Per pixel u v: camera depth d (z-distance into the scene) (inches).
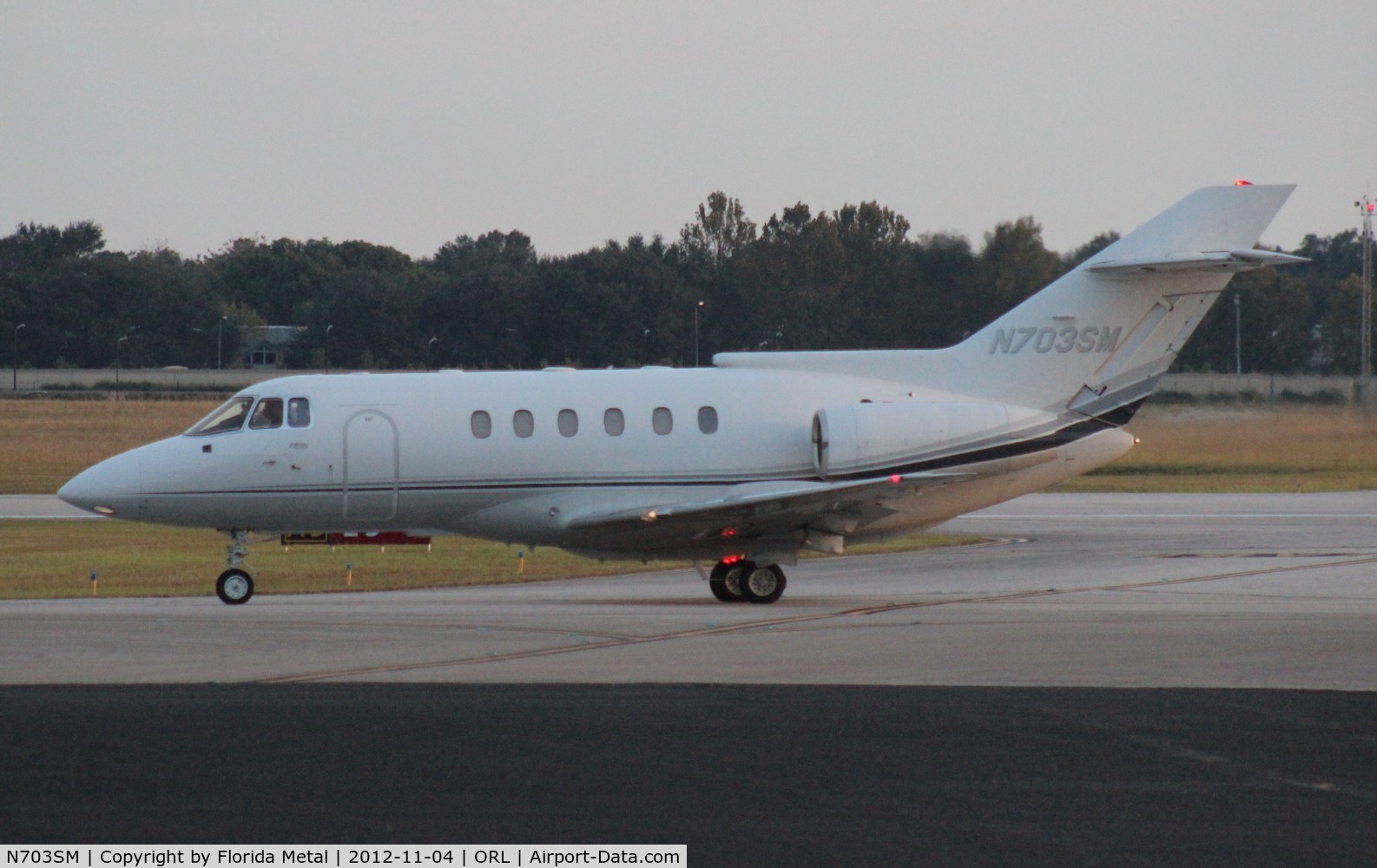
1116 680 2009.1
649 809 1357.0
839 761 1534.2
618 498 3211.1
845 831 1294.3
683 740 1624.0
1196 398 6791.3
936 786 1441.9
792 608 2923.2
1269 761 1545.3
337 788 1418.6
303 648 2303.2
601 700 1841.8
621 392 3260.3
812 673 2062.0
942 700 1857.8
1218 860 1221.1
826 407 3294.8
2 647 2305.6
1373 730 1689.2
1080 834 1288.1
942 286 7116.1
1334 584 3339.1
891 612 2819.9
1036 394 3405.5
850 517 3147.1
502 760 1530.5
